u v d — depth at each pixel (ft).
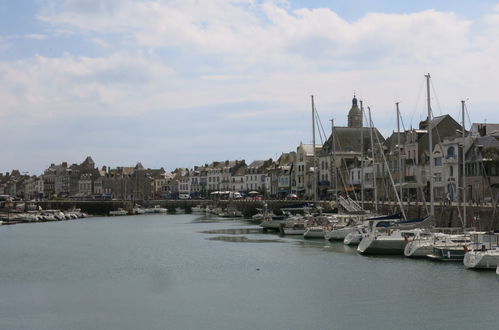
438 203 292.61
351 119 613.93
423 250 204.44
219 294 156.25
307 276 178.50
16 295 159.02
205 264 209.36
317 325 125.90
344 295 151.12
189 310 140.46
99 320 133.49
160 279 180.04
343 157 527.81
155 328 126.72
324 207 402.52
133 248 268.21
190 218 540.93
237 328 125.29
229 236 323.57
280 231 322.55
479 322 125.59
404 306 138.92
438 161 359.25
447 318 128.77
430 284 160.04
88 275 189.47
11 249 269.85
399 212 298.35
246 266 201.98
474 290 151.84
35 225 464.24
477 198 277.85
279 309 139.33
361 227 257.75
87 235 351.25
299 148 606.96
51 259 230.48
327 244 263.08
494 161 311.88
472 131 372.38
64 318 135.44
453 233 234.99
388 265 192.65
